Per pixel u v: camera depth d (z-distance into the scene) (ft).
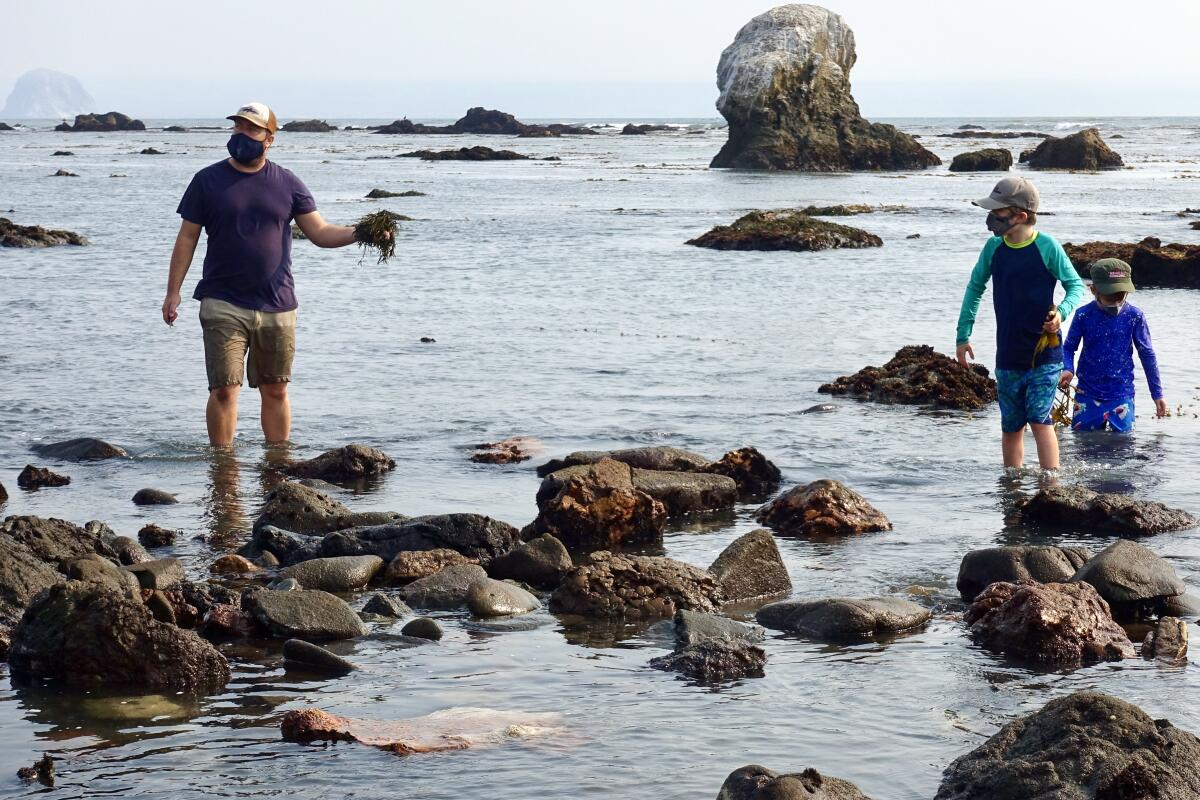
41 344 57.52
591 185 216.33
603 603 23.82
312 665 20.54
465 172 257.96
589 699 18.92
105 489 33.55
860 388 47.21
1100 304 40.24
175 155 330.75
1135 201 170.71
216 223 37.47
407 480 34.76
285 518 29.45
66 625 20.02
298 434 40.40
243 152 37.27
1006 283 34.50
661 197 188.34
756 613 23.59
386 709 18.58
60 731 17.75
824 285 86.07
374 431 40.86
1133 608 23.41
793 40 276.62
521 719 18.01
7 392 46.55
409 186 210.59
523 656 21.13
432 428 41.27
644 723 17.89
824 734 17.49
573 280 88.28
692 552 28.22
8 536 24.30
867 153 275.18
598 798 15.42
